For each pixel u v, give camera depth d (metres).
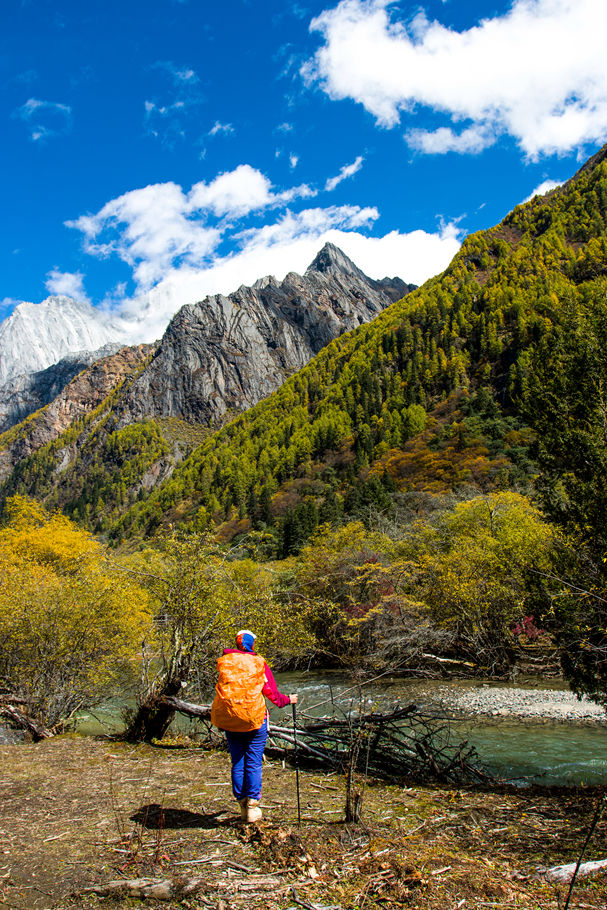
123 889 3.33
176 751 8.05
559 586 7.79
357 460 102.56
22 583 11.91
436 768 7.07
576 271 137.00
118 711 14.02
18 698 10.70
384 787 6.25
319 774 6.88
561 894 3.40
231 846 4.09
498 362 121.69
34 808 5.13
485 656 21.61
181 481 153.25
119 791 5.73
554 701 15.80
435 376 130.12
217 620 9.62
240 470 130.75
